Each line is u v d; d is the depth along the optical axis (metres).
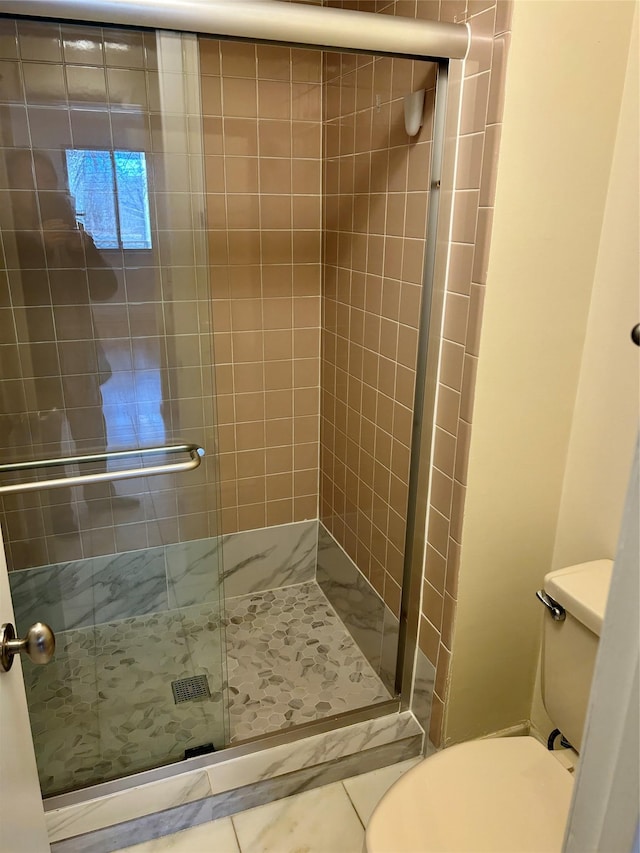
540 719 1.72
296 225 2.09
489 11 1.17
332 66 1.90
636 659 0.48
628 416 1.32
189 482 2.04
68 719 1.74
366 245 1.82
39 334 1.85
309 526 2.46
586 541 1.48
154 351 1.95
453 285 1.39
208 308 1.94
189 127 1.75
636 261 1.26
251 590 2.45
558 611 1.32
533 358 1.37
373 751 1.69
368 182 1.76
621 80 1.22
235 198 2.00
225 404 2.21
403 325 1.64
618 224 1.28
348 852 1.48
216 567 2.08
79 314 1.86
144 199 1.80
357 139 1.80
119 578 2.07
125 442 2.00
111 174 1.76
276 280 2.13
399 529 1.77
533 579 1.59
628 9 1.18
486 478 1.44
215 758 1.63
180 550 2.07
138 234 1.83
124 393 1.95
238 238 2.04
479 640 1.59
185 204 1.83
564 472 1.51
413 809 1.16
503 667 1.66
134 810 1.49
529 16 1.12
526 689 1.72
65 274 1.83
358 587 2.12
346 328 2.02
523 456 1.45
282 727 1.81
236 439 2.26
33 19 1.16
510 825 1.13
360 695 1.94
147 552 2.07
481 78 1.21
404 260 1.61
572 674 1.33
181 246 1.87
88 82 1.65
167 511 2.05
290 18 1.14
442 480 1.52
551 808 1.17
